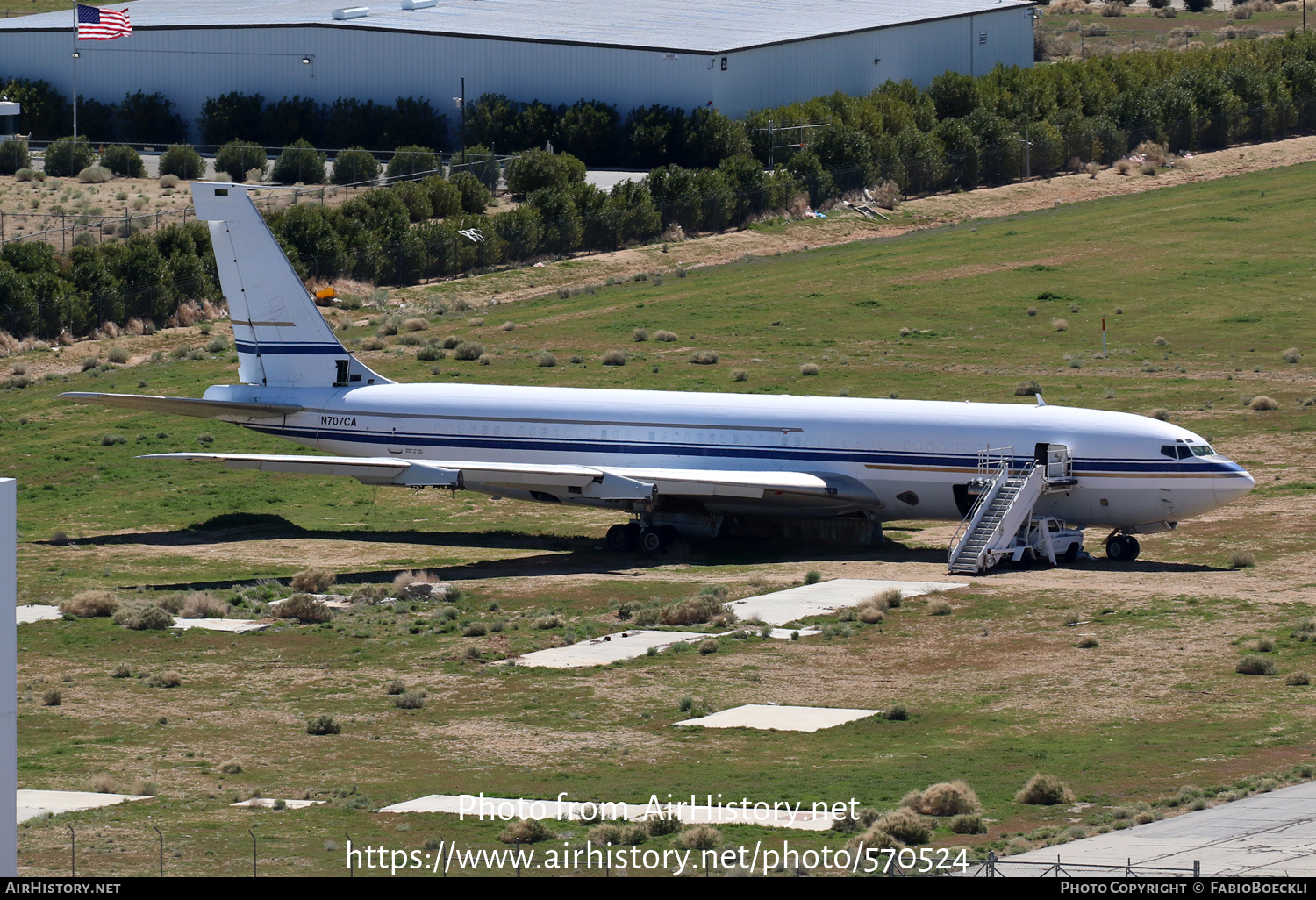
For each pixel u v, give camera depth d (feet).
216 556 605.31
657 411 606.55
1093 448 542.57
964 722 368.27
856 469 573.74
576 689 408.46
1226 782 308.40
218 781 334.44
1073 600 479.41
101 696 412.16
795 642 448.24
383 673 432.66
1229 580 503.61
